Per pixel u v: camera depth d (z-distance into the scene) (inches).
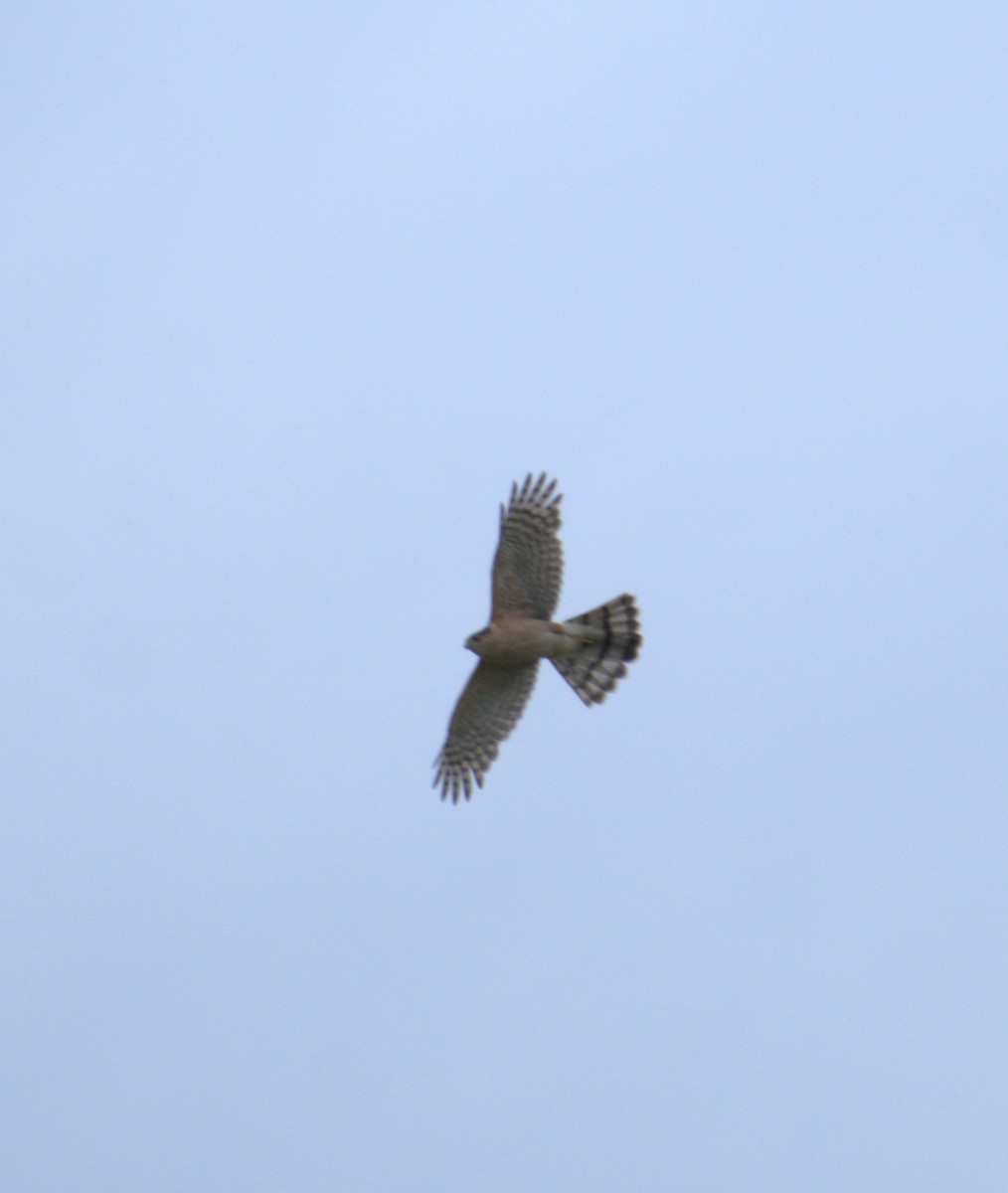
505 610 949.2
